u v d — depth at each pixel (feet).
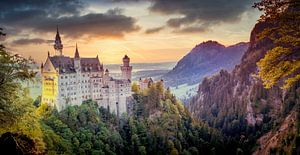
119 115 636.48
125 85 650.84
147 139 557.33
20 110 169.99
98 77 622.95
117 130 569.64
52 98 590.96
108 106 628.69
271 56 97.04
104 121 569.23
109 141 501.15
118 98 641.81
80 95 602.44
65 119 501.15
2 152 137.80
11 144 141.59
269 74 97.45
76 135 465.47
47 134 306.35
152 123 624.59
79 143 450.71
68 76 587.27
